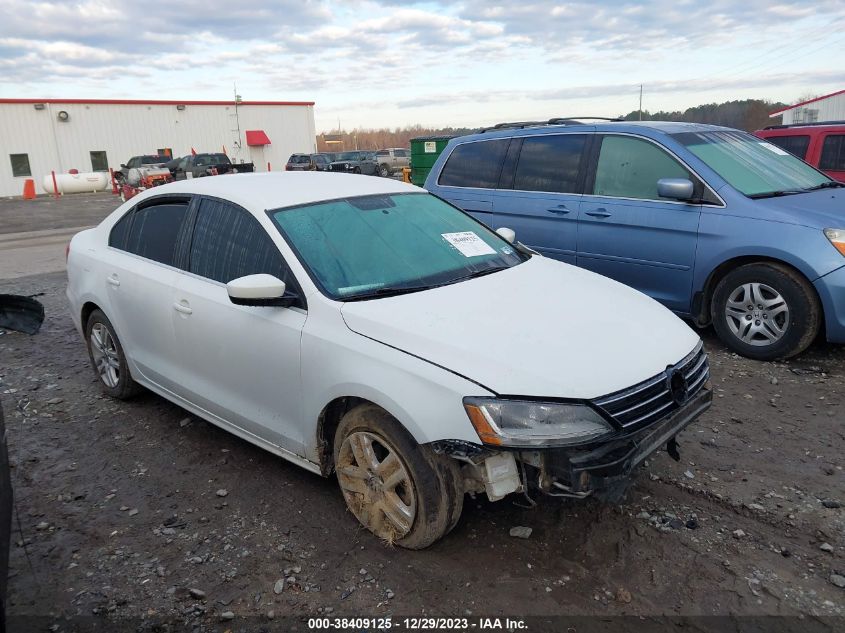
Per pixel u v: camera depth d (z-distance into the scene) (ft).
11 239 54.08
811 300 16.30
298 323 10.84
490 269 12.51
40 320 19.86
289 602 9.29
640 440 9.16
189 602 9.37
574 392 8.80
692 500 11.34
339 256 11.62
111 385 16.33
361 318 10.21
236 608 9.21
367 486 10.46
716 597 9.07
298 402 11.00
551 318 10.37
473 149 23.54
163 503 11.89
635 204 19.07
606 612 8.88
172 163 107.34
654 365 9.69
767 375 16.44
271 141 163.32
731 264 17.76
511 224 21.94
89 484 12.64
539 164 21.56
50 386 17.74
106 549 10.60
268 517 11.31
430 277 11.73
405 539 10.09
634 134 19.52
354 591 9.44
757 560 9.78
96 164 137.49
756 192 17.97
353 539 10.60
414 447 9.57
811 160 30.63
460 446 8.95
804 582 9.29
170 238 13.99
